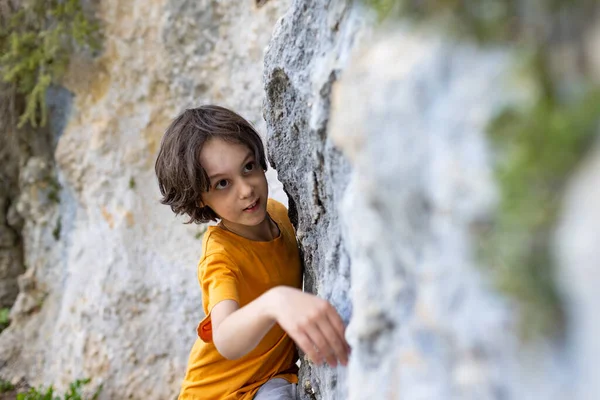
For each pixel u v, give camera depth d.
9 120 2.73
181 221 2.49
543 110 0.41
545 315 0.40
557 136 0.39
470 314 0.45
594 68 0.39
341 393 0.80
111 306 2.43
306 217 1.09
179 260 2.45
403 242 0.54
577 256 0.36
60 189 2.72
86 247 2.56
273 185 2.10
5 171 2.81
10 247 2.88
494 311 0.43
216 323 1.02
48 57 2.47
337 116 0.63
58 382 2.55
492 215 0.42
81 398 2.41
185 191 1.18
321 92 0.74
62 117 2.62
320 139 0.78
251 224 1.18
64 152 2.57
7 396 2.62
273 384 1.24
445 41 0.48
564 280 0.38
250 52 2.31
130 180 2.50
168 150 1.20
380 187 0.53
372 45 0.58
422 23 0.52
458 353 0.47
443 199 0.46
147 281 2.43
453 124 0.46
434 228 0.49
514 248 0.41
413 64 0.50
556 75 0.41
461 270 0.46
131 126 2.50
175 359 2.38
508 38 0.45
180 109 2.45
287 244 1.29
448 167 0.46
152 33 2.43
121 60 2.47
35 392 2.45
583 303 0.36
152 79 2.45
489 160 0.43
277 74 1.03
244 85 2.32
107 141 2.52
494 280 0.43
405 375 0.53
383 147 0.52
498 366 0.43
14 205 2.84
